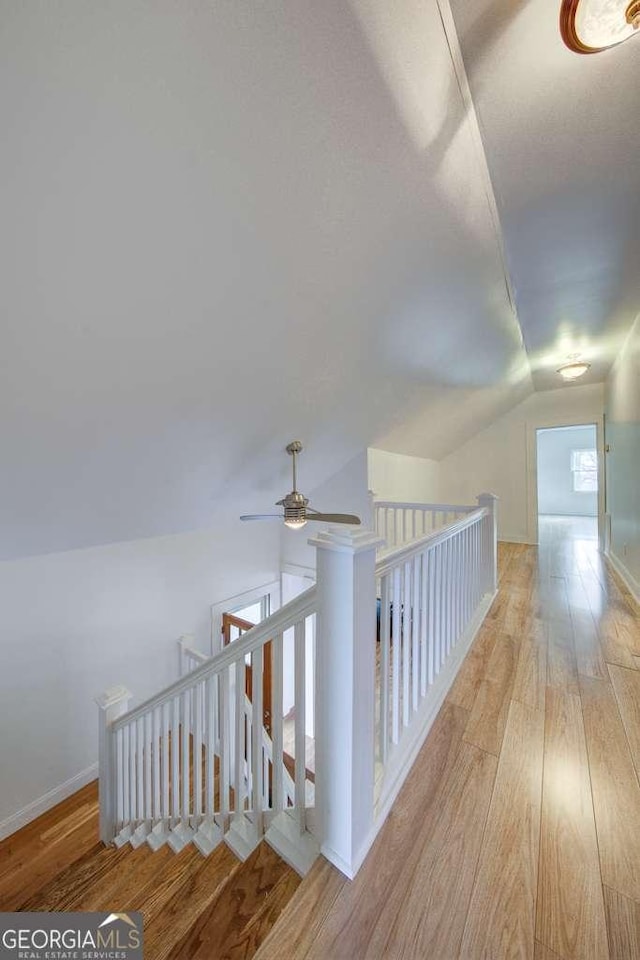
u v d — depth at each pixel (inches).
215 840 54.3
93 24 28.2
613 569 159.8
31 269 41.5
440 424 173.3
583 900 37.5
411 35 35.9
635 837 44.2
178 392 70.9
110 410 66.8
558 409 205.8
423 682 68.3
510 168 55.7
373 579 43.3
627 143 51.6
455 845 43.4
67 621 110.5
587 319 115.2
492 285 86.6
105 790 85.0
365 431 135.1
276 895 40.3
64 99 31.1
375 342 86.4
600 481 192.2
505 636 99.1
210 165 40.4
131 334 55.2
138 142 35.9
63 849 91.8
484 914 36.5
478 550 114.7
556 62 40.8
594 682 77.5
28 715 102.5
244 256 52.2
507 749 59.3
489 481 225.1
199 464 98.8
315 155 43.8
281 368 78.9
